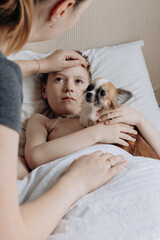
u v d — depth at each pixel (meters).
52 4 0.59
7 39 0.60
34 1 0.57
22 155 1.21
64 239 0.73
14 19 0.56
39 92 1.39
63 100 1.26
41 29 0.65
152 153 1.12
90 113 1.12
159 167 0.95
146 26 1.82
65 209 0.69
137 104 1.45
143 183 0.86
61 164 0.94
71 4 0.60
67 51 1.25
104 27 1.76
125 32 1.80
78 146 1.04
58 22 0.64
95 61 1.57
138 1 1.76
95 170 0.83
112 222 0.76
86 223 0.75
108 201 0.80
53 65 1.22
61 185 0.73
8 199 0.50
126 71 1.55
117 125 1.10
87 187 0.80
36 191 0.88
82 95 1.17
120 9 1.75
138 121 1.15
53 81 1.28
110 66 1.56
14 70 0.50
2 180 0.49
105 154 0.92
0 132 0.48
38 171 0.96
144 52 1.88
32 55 1.49
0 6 0.53
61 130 1.20
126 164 0.92
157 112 1.46
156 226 0.78
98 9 1.73
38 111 1.36
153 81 1.96
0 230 0.51
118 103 1.14
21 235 0.54
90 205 0.78
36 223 0.60
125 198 0.82
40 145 1.06
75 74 1.26
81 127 1.18
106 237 0.73
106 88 1.12
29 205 0.63
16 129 0.50
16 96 0.49
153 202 0.82
